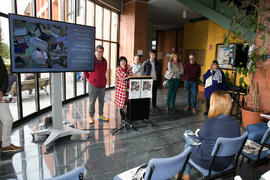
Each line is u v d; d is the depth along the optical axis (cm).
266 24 401
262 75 413
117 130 377
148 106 410
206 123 189
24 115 439
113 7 814
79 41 323
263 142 207
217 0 648
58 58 301
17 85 399
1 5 352
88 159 280
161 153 305
